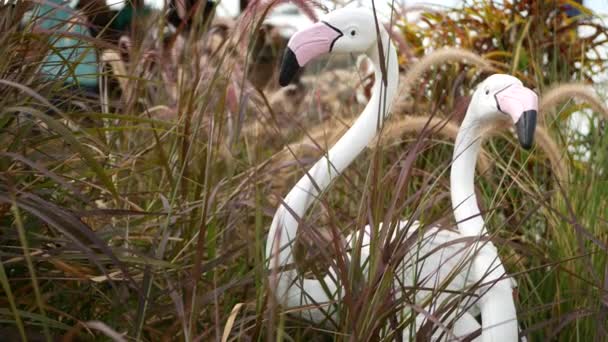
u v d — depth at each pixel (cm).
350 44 202
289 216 192
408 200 168
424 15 352
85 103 211
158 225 193
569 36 344
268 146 274
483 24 348
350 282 160
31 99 180
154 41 231
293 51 200
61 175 178
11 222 173
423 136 174
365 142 207
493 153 290
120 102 227
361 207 172
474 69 324
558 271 211
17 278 162
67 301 174
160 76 246
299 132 274
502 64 316
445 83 321
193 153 218
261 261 182
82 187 189
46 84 186
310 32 200
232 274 207
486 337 176
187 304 161
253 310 183
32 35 175
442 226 175
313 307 170
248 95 217
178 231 202
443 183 238
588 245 221
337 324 184
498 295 179
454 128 212
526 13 356
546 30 341
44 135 187
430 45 343
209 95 198
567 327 212
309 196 198
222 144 215
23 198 159
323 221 240
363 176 261
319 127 235
